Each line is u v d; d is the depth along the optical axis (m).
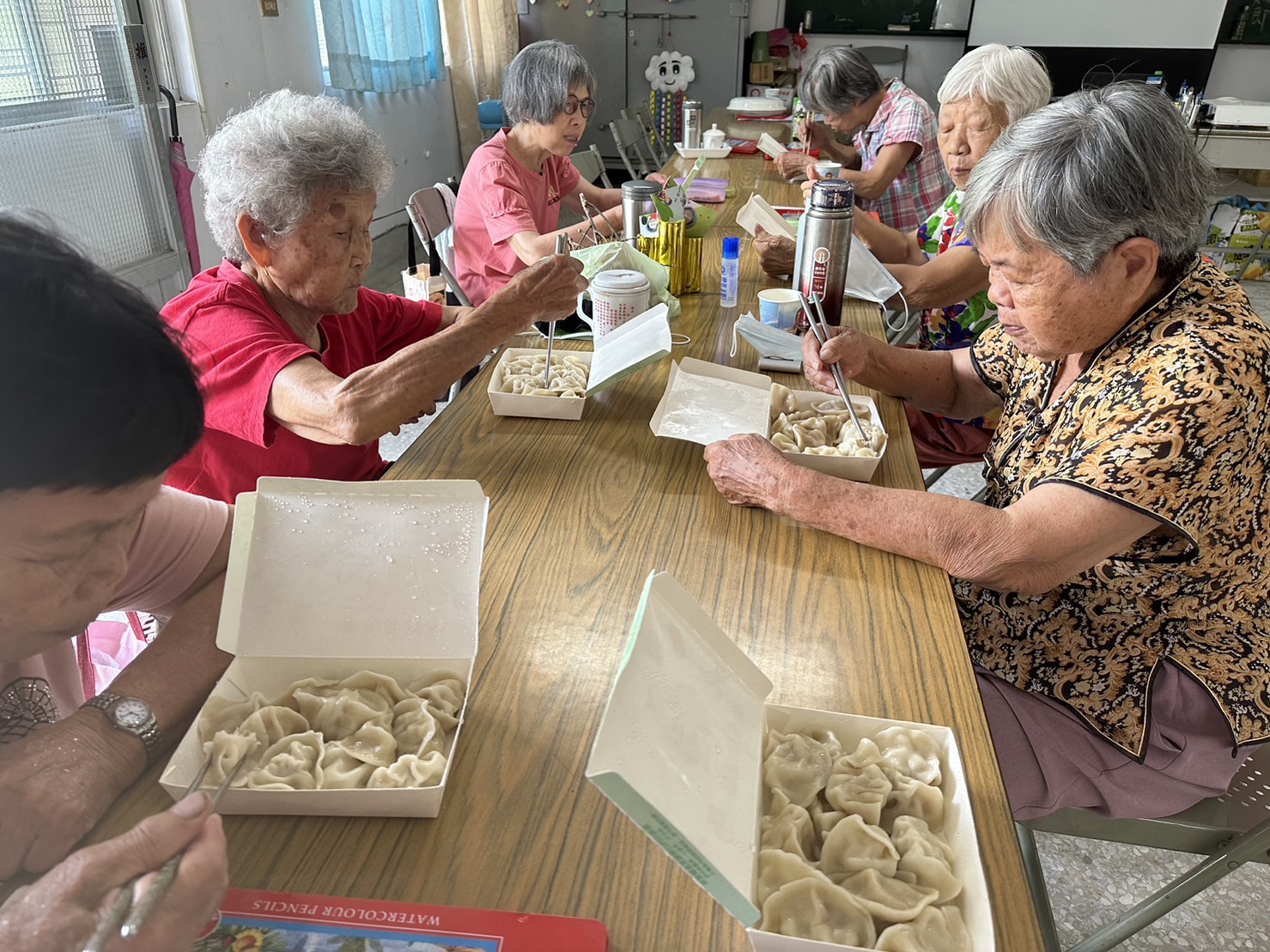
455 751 0.74
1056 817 1.09
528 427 1.37
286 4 4.39
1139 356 1.01
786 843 0.62
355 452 1.47
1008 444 1.33
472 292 2.59
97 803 0.66
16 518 0.53
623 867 0.64
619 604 0.94
